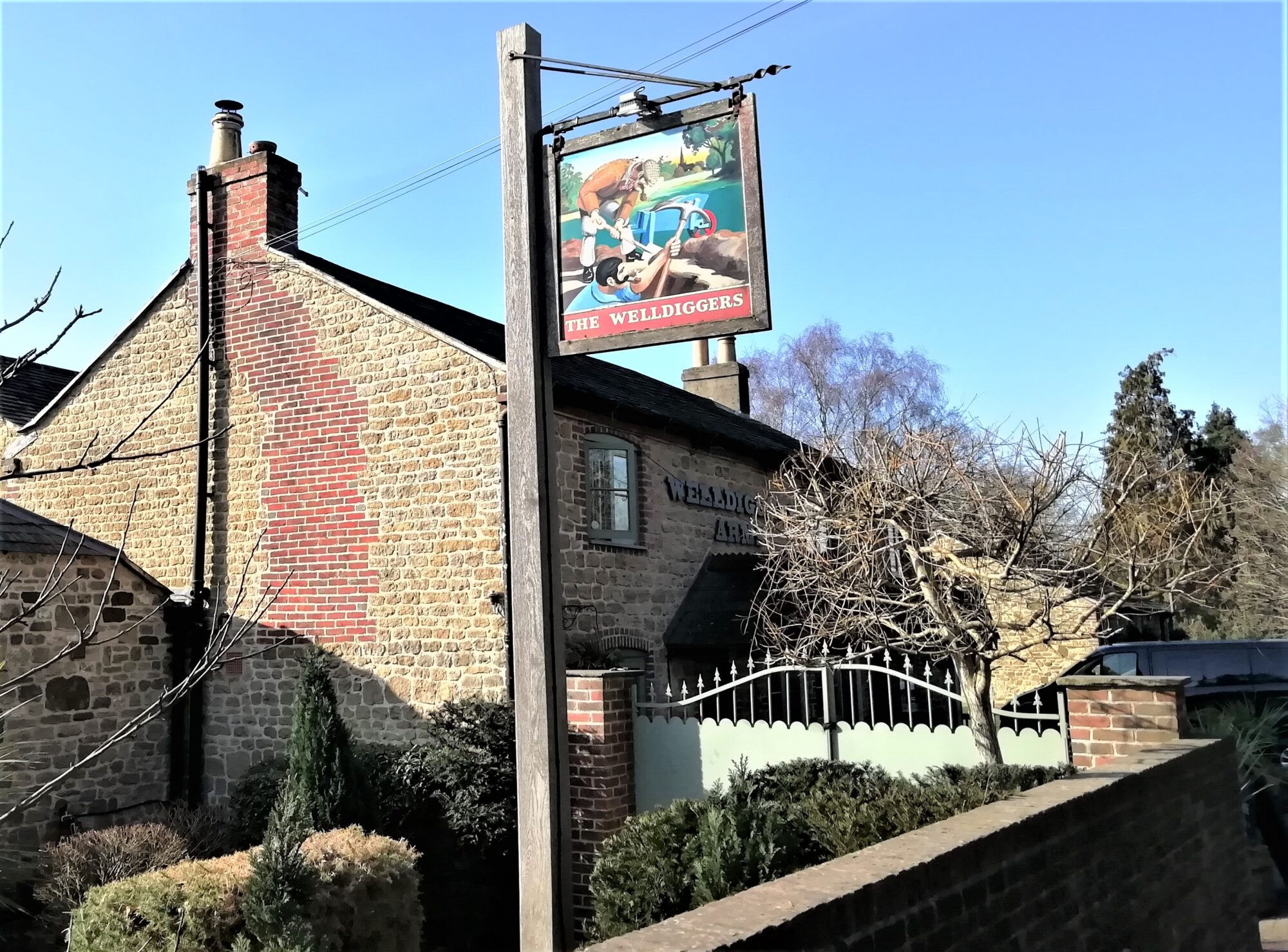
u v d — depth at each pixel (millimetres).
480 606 10367
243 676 11633
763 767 7426
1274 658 9266
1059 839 4320
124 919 6188
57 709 10398
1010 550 6391
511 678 10086
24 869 8391
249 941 5922
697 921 2848
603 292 5184
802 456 9344
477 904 9227
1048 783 4922
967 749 7094
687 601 13125
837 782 6496
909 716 7473
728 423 16719
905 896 3342
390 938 7070
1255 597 20328
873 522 6895
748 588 12992
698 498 13828
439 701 10484
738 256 4953
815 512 7422
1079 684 6547
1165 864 5340
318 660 9594
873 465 7078
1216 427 28219
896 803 5746
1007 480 6484
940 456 6793
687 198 5082
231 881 6430
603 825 8195
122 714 11133
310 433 11594
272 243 12242
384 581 10945
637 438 12539
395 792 9492
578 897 8234
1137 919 4914
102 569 11039
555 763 4965
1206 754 6125
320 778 8922
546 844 4879
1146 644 9727
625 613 11891
